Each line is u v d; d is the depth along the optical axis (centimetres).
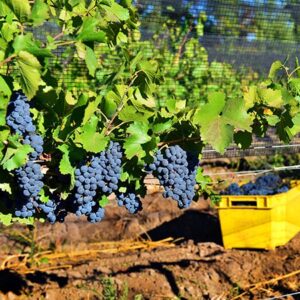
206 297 602
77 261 691
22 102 302
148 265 665
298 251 668
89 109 313
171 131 354
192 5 823
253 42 882
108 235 757
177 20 821
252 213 674
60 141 319
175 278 630
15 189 322
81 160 323
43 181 330
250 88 366
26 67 276
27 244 707
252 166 923
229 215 685
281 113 367
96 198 350
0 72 309
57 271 653
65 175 326
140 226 771
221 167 951
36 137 306
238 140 369
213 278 631
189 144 357
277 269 641
